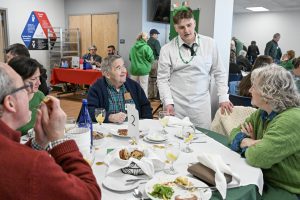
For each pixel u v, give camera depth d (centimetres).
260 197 134
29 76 181
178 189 117
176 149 144
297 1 1010
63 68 705
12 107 79
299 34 1283
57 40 888
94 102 228
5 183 68
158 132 195
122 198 110
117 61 227
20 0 784
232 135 179
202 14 331
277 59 980
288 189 145
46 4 854
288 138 138
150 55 625
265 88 146
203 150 165
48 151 90
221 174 120
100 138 172
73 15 901
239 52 946
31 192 69
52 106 93
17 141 80
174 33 352
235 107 240
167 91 263
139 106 250
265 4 1098
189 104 266
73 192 76
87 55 800
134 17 796
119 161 126
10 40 773
